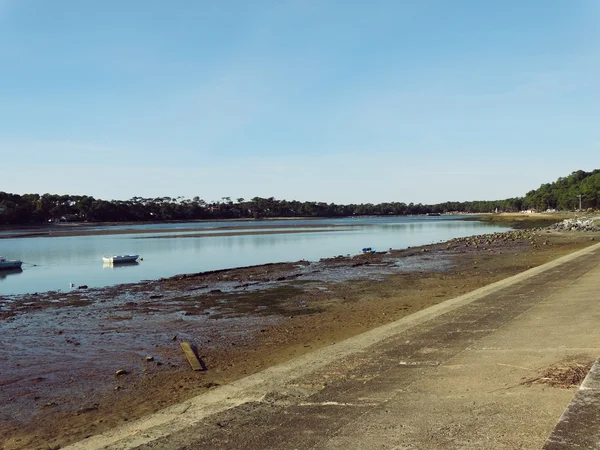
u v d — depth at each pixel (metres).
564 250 34.28
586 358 6.92
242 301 18.36
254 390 7.21
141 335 13.41
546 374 6.35
